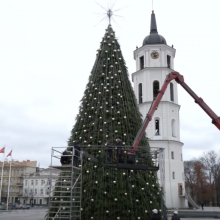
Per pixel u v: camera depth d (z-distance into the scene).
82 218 15.20
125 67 19.55
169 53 50.25
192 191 84.50
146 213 15.39
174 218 13.71
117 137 16.64
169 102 46.88
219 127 20.89
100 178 15.70
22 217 32.62
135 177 15.98
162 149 15.06
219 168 79.94
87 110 17.86
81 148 16.02
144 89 48.00
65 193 16.14
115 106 17.61
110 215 14.97
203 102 21.44
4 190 105.00
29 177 103.50
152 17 53.22
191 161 88.94
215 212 33.31
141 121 18.39
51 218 15.89
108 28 20.62
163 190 17.08
